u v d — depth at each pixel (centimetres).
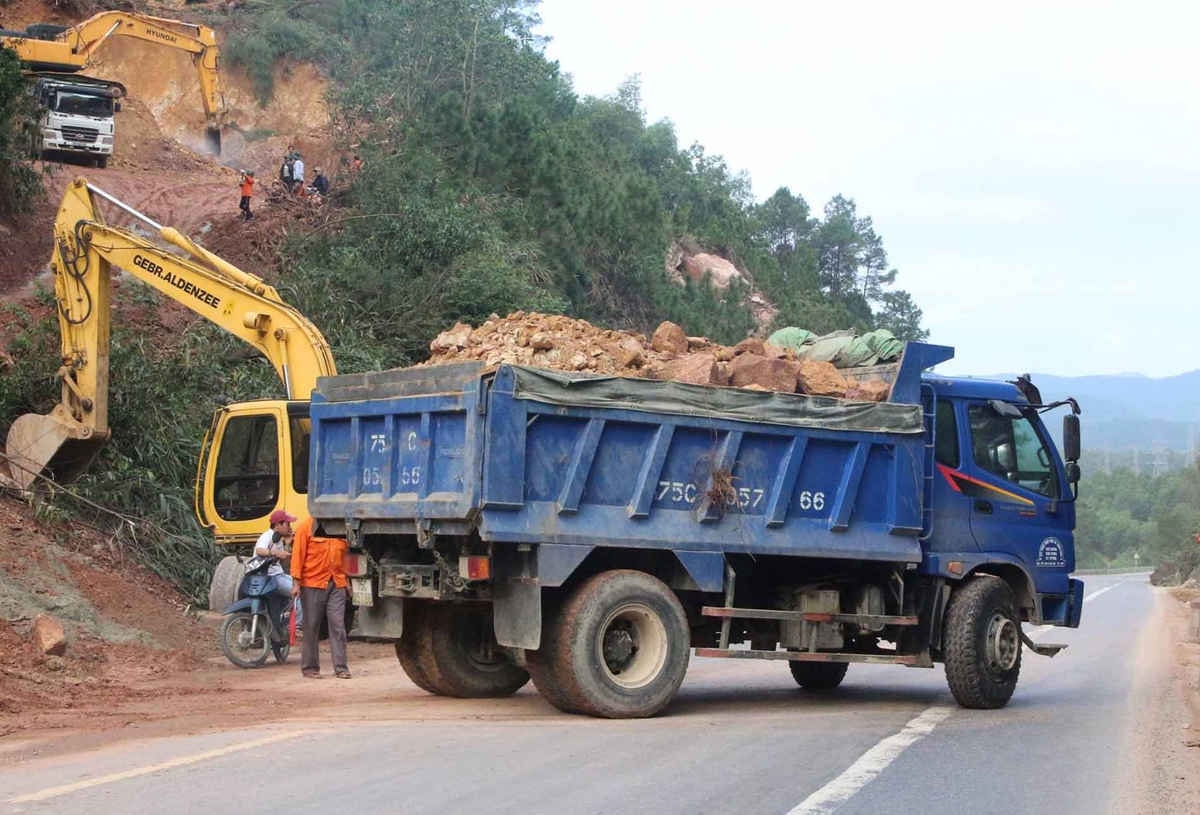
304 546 1331
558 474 1027
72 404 1830
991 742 994
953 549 1222
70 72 3878
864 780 809
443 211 3002
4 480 1727
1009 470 1270
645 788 758
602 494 1047
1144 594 5012
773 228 10069
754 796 746
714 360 1137
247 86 5175
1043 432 1303
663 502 1073
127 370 2019
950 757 913
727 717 1094
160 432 1997
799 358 1299
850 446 1157
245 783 746
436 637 1202
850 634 1250
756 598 1191
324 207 3195
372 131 3603
